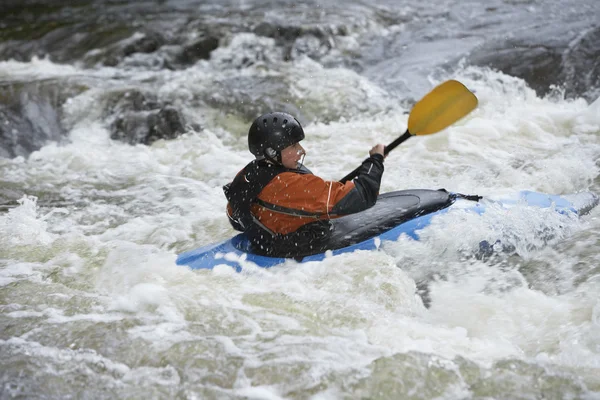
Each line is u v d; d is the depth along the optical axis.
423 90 30.39
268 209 14.18
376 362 11.31
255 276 14.44
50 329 12.88
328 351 11.78
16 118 28.50
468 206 15.80
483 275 14.54
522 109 26.34
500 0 41.09
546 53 31.88
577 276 14.25
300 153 14.17
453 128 24.39
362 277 13.97
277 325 12.71
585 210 16.50
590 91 28.66
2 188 22.92
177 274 14.82
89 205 21.17
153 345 12.15
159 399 10.84
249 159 24.50
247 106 29.06
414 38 36.81
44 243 17.48
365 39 37.28
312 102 29.48
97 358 11.89
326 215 13.91
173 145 26.36
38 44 40.31
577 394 10.47
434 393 10.62
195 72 34.25
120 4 48.94
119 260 15.92
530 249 15.29
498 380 10.82
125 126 27.80
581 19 35.75
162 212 20.23
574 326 12.50
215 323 12.84
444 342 12.18
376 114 28.11
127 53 37.03
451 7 40.97
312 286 13.94
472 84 30.17
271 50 36.09
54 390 11.14
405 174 21.20
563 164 20.75
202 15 43.38
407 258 14.73
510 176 20.41
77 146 27.09
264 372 11.27
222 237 18.17
